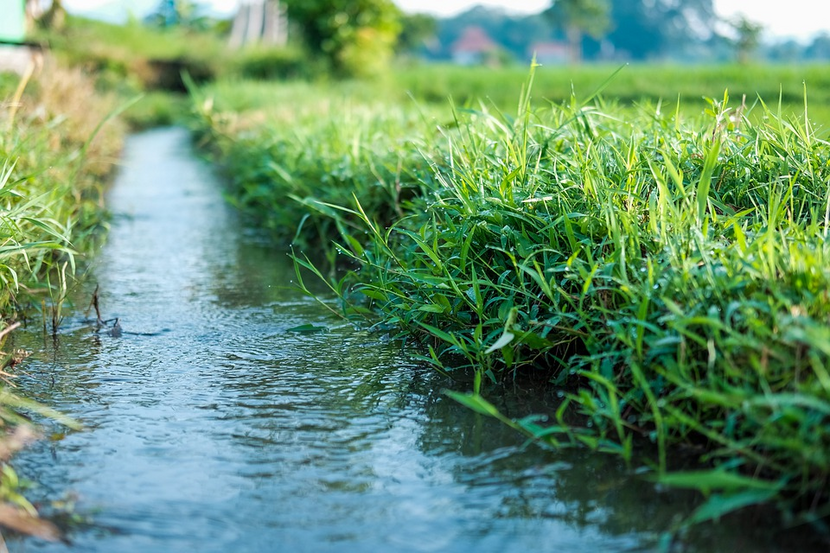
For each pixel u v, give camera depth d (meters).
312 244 4.97
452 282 2.71
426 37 66.31
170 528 1.75
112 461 2.07
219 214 6.10
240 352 2.96
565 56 125.69
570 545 1.69
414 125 6.54
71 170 5.16
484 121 4.00
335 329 3.23
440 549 1.68
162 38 26.16
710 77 20.72
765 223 2.49
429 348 2.69
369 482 1.97
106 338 3.11
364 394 2.54
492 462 2.07
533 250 2.77
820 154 3.06
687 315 2.08
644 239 2.52
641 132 3.67
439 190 3.29
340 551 1.67
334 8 20.06
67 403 2.46
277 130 6.98
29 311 3.41
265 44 27.41
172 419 2.34
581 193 2.91
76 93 8.09
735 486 1.76
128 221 5.73
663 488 1.91
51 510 1.82
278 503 1.87
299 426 2.30
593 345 2.38
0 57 11.49
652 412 2.19
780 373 1.89
